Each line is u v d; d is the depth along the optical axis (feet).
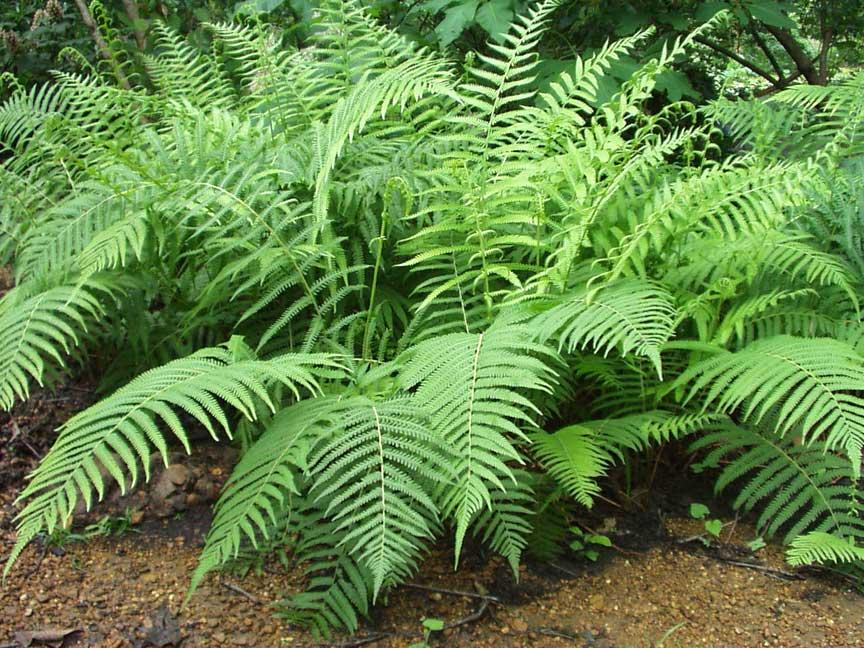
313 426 7.10
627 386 9.09
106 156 9.98
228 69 15.21
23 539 6.08
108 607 7.26
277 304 9.34
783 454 8.45
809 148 11.55
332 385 8.15
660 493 9.11
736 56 19.04
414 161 9.64
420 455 7.07
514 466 8.50
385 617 7.37
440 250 8.33
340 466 6.49
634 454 9.16
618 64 13.67
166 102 11.59
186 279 9.32
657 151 8.80
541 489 8.14
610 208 9.12
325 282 8.39
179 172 9.10
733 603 7.70
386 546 6.61
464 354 7.29
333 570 7.54
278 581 7.59
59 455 6.55
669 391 8.55
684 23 14.53
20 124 10.84
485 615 7.45
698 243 9.18
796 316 8.99
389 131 10.03
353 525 7.32
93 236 8.80
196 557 7.88
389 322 9.00
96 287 8.47
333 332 8.47
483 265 8.45
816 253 8.82
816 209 9.61
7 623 7.00
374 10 12.62
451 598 7.61
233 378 6.98
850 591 7.88
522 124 9.39
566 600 7.67
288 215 8.38
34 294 8.78
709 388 8.72
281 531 7.89
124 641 6.92
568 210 8.93
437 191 9.04
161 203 8.79
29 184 10.27
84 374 9.93
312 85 11.05
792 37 20.18
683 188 8.25
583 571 8.04
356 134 10.14
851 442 6.74
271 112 11.14
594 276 8.13
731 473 8.49
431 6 13.79
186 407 6.57
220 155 9.34
